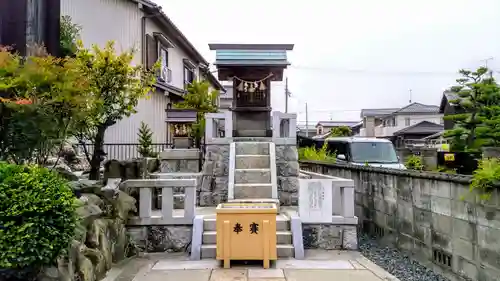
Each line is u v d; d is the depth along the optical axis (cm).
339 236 631
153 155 1133
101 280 470
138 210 654
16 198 301
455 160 1022
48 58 441
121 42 1265
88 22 1155
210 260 572
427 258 541
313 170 1159
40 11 583
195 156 918
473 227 433
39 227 305
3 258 292
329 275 503
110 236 530
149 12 1377
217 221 539
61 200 321
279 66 877
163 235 625
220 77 927
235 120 912
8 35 559
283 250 585
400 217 629
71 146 861
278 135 852
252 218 538
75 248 397
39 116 412
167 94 1549
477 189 423
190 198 631
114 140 1207
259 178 767
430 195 533
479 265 421
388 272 523
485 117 1119
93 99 523
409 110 3759
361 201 819
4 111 399
